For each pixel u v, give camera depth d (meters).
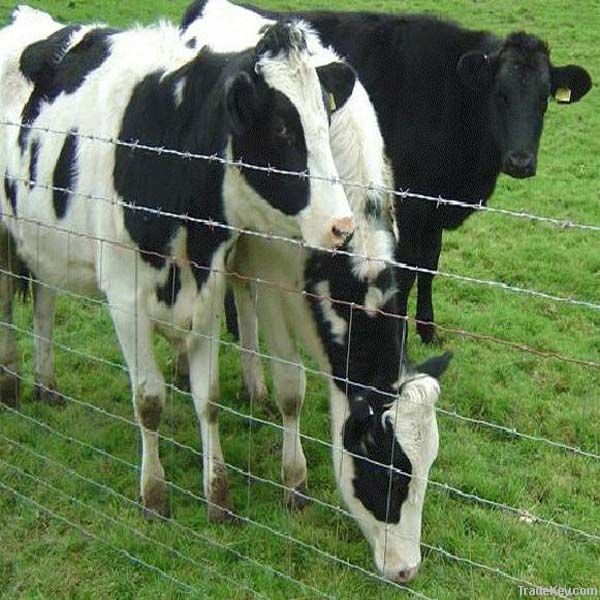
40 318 4.10
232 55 3.35
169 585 3.29
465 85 4.62
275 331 3.57
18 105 3.87
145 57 3.54
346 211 3.10
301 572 3.35
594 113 8.76
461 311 5.01
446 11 11.62
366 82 4.72
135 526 3.51
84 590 3.28
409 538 3.21
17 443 3.82
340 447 3.31
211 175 3.28
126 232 3.41
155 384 3.52
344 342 3.33
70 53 3.81
